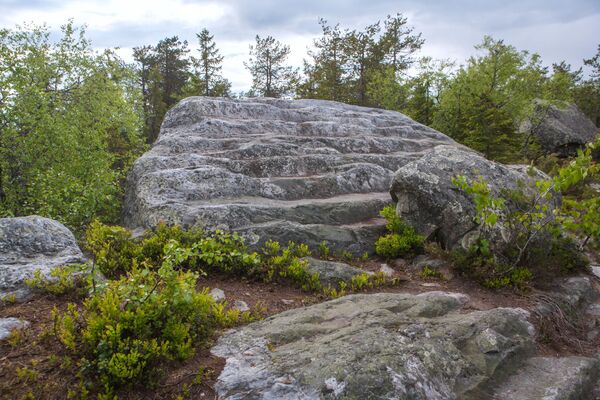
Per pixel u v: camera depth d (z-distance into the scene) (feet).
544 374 18.19
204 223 29.99
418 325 19.15
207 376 15.11
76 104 59.31
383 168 46.42
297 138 50.26
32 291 19.72
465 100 112.57
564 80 140.36
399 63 149.48
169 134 48.65
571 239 31.94
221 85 151.02
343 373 14.76
